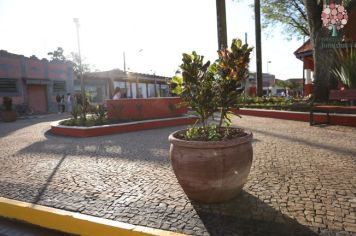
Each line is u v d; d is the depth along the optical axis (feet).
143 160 19.36
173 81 13.00
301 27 84.84
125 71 120.26
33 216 12.10
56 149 25.20
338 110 30.19
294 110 38.75
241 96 13.01
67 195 13.56
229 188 11.46
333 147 20.27
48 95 86.02
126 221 10.73
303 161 17.13
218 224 10.18
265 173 15.21
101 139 29.76
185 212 11.19
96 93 113.91
